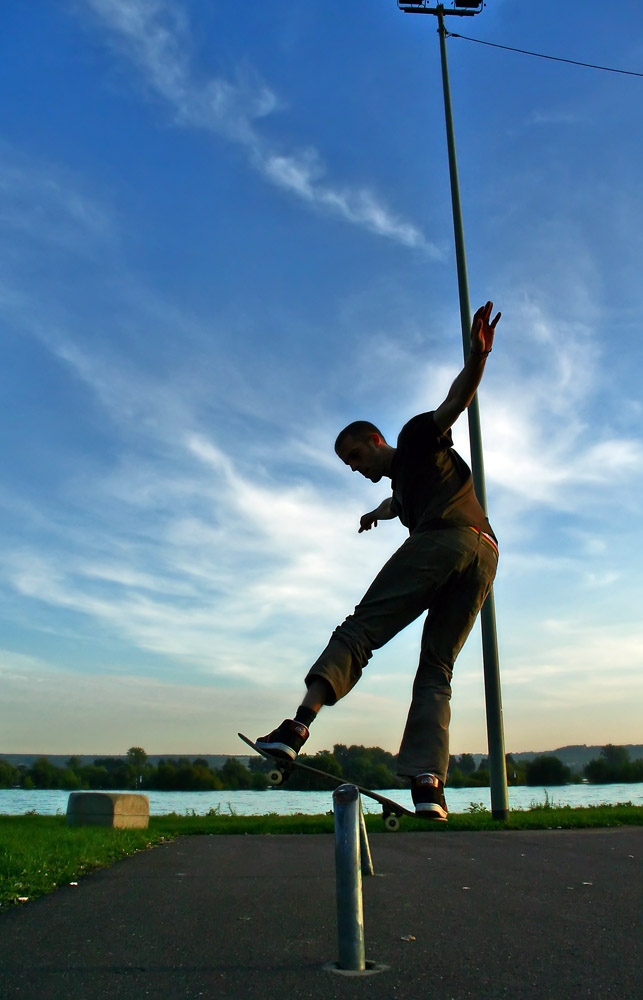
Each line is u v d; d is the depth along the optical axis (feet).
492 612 34.37
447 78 43.47
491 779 32.50
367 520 12.21
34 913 11.46
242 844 23.21
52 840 20.68
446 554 9.25
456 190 40.75
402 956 8.59
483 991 7.20
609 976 7.70
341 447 10.27
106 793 28.63
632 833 25.30
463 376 9.11
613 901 12.07
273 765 8.37
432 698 9.34
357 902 8.25
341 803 8.40
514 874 15.30
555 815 33.12
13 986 7.49
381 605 9.07
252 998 7.02
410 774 8.92
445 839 23.76
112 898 12.82
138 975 7.87
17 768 117.60
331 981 7.58
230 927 10.34
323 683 8.61
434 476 9.64
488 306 8.80
